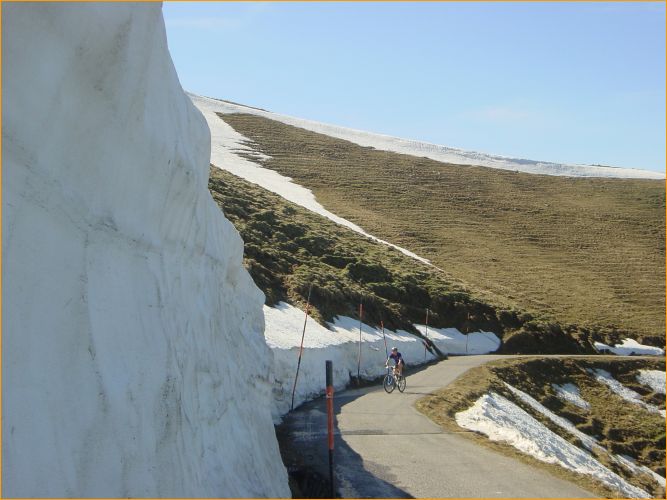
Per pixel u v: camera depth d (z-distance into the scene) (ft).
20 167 14.30
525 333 147.23
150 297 20.86
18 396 13.34
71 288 15.94
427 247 203.82
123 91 18.34
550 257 218.18
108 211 18.66
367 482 36.91
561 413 100.58
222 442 26.22
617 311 177.47
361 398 69.41
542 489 37.55
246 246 120.47
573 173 343.87
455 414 63.31
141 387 18.24
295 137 334.44
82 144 16.72
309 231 157.28
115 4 17.12
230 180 198.29
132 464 16.75
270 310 90.02
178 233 24.85
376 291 138.51
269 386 40.40
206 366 26.21
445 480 38.09
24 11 13.87
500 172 327.88
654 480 76.38
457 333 139.95
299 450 43.88
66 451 14.35
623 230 255.09
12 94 13.84
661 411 113.09
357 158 312.91
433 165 322.55
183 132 25.52
